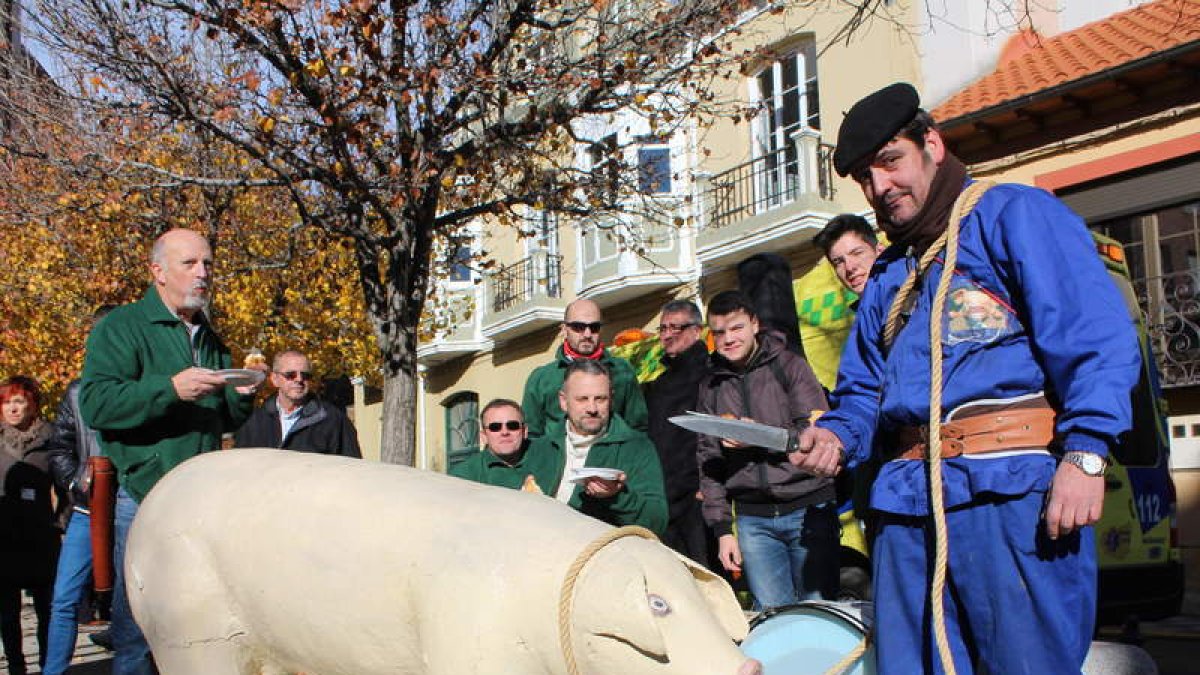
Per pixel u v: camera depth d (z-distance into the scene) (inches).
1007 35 451.5
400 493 109.8
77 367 503.8
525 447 192.1
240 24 277.9
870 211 463.8
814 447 104.7
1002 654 91.0
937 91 443.5
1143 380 236.5
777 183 509.7
